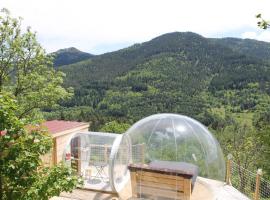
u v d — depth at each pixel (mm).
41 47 15781
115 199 9375
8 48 14914
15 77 15070
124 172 10266
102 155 11719
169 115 10523
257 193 9555
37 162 4680
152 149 9570
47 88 14781
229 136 25797
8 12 14750
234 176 13094
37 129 5176
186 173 8258
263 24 7645
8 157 4406
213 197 9227
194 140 9500
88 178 10945
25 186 4535
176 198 8539
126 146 10250
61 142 11438
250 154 21719
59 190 4797
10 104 4457
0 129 4391
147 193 8898
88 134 11750
